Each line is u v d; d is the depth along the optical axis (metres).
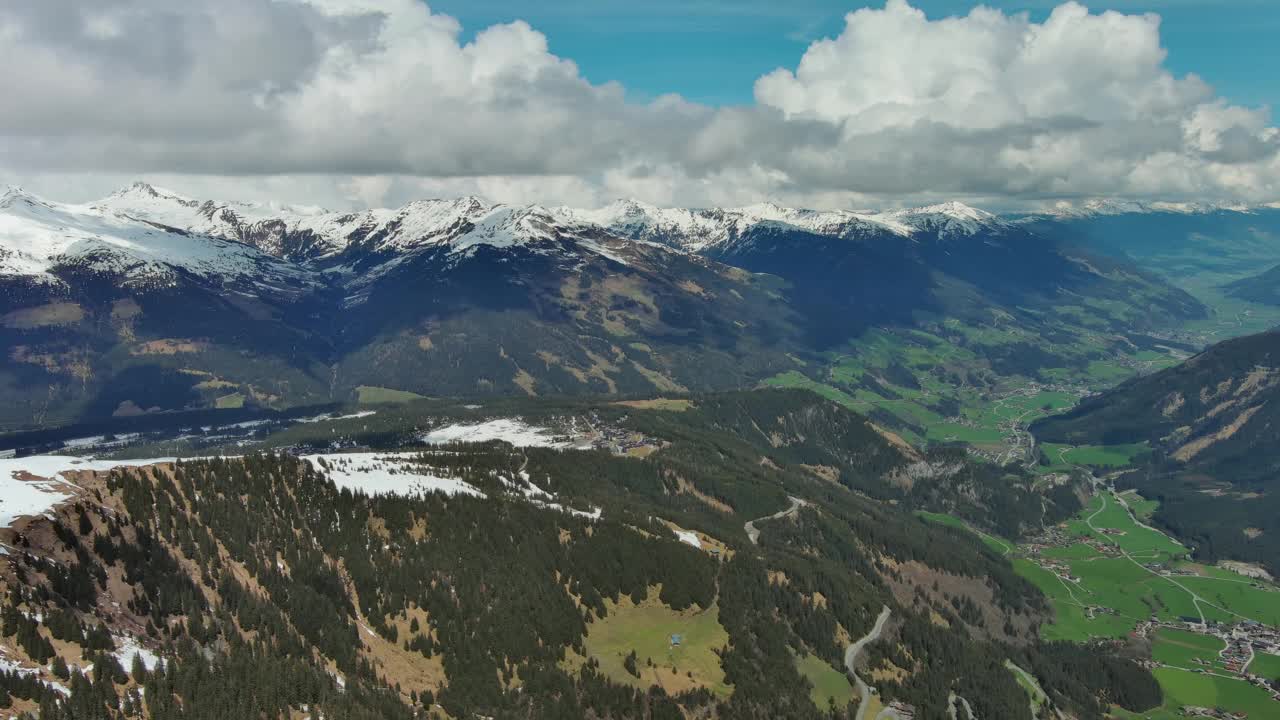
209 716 182.38
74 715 166.38
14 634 179.62
